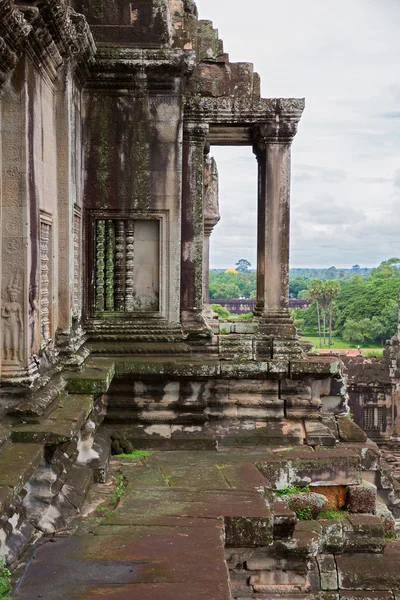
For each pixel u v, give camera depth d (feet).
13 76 21.94
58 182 28.58
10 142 22.06
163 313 34.47
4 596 16.05
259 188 38.83
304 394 33.50
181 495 24.45
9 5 18.61
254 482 26.14
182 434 32.60
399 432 118.11
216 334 37.55
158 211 34.06
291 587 24.47
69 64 28.25
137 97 33.71
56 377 26.61
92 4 34.06
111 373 30.35
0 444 19.61
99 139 33.76
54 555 18.86
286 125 36.14
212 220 51.98
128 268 34.42
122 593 16.56
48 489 21.09
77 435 24.98
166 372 32.32
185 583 17.08
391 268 352.49
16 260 22.15
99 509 22.93
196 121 36.17
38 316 24.13
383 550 28.02
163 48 34.06
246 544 22.12
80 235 33.37
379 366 119.14
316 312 299.79
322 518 28.73
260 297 39.04
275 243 36.73
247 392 33.32
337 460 29.63
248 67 39.68
